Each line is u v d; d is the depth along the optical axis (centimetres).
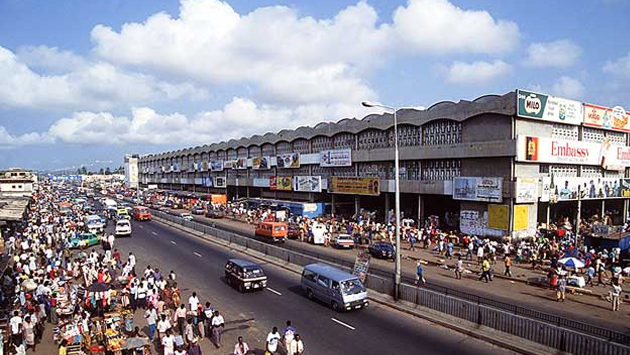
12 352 1608
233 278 2575
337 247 3966
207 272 3030
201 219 6688
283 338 1744
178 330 1889
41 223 5131
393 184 5153
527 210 4009
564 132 4412
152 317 1844
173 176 13450
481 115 4153
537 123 4103
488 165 4106
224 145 9794
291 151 7475
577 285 2478
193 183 11838
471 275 2867
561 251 3200
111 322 1833
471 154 4197
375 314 2062
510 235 3869
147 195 11775
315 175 6781
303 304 2244
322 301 2233
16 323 1691
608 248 3359
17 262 2903
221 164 9856
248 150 8919
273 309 2161
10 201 4688
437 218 4712
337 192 6075
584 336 1388
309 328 1881
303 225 4881
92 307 2150
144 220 6588
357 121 5797
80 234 4181
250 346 1705
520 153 3806
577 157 4391
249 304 2248
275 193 8144
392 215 5203
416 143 4916
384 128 5309
